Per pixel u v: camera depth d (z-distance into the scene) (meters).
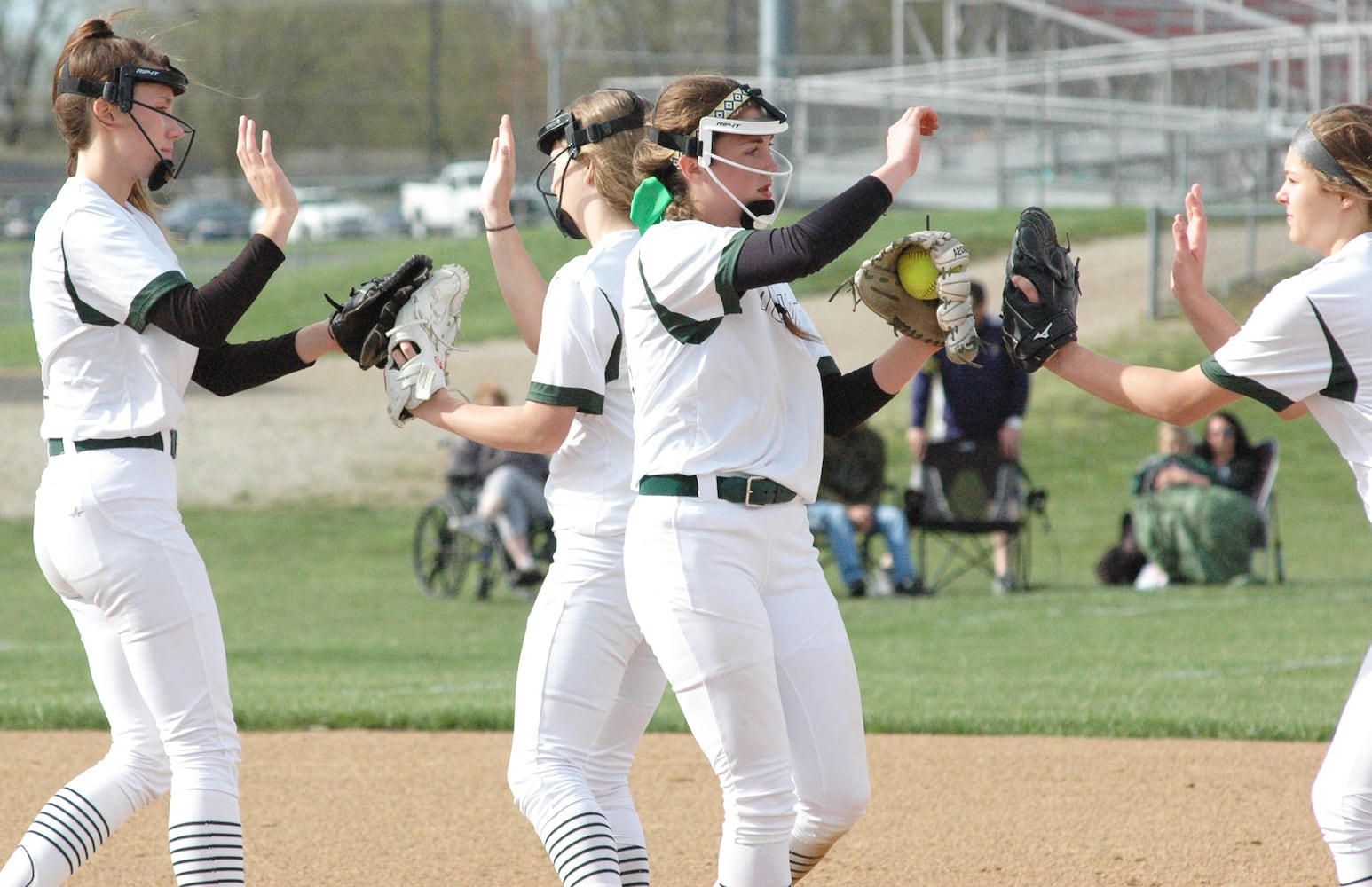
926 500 43.16
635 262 11.23
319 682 29.11
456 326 12.59
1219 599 39.50
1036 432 67.50
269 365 13.04
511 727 23.92
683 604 10.91
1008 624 36.28
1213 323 12.70
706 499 10.95
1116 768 20.83
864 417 12.45
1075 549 52.28
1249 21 106.75
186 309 11.43
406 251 102.44
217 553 53.06
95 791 12.11
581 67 196.50
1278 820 18.12
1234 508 42.38
